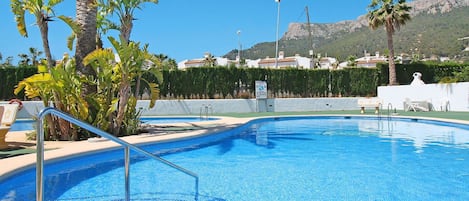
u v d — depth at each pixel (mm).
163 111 22859
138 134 10500
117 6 11180
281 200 4660
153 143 8398
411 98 22188
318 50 155125
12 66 21734
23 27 9938
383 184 5426
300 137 11617
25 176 5324
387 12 26922
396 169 6520
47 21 9453
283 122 17438
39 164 2867
